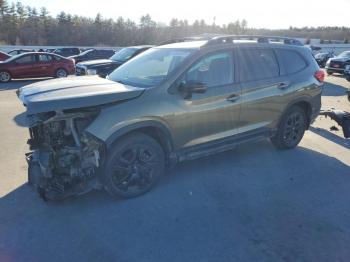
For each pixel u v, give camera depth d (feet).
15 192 13.42
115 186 12.60
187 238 10.75
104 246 10.30
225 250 10.21
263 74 16.46
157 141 13.61
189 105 13.57
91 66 39.58
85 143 11.74
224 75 14.90
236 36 15.92
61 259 9.72
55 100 10.97
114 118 11.87
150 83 13.46
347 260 9.88
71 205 12.54
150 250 10.14
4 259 9.67
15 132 21.83
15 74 53.72
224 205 12.80
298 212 12.42
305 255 10.05
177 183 14.51
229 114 15.03
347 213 12.47
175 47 15.60
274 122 17.39
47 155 12.02
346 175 15.83
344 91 45.32
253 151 18.66
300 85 17.93
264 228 11.37
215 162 16.93
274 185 14.56
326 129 24.25
